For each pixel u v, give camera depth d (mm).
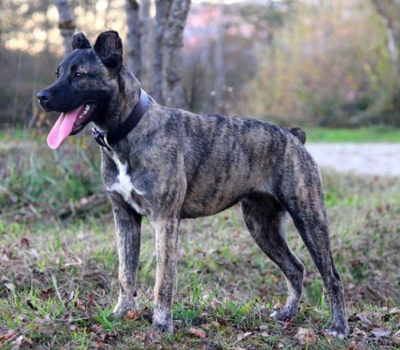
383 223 8695
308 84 25547
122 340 4613
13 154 9922
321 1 26734
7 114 16828
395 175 12859
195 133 5020
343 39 25891
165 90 9672
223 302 5598
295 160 5262
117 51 4652
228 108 12320
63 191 9188
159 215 4762
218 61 26094
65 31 9281
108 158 4828
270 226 5570
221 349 4613
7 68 18375
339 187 11305
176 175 4781
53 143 4555
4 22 21781
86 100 4621
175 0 9461
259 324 5117
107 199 9039
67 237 7695
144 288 6484
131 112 4703
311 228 5223
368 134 21969
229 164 5109
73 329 4691
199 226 8445
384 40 24859
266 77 25609
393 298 7418
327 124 24812
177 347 4566
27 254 6691
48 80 18094
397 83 24344
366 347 4805
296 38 26109
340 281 5230
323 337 4977
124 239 5062
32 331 4648
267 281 7316
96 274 6371
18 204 9086
